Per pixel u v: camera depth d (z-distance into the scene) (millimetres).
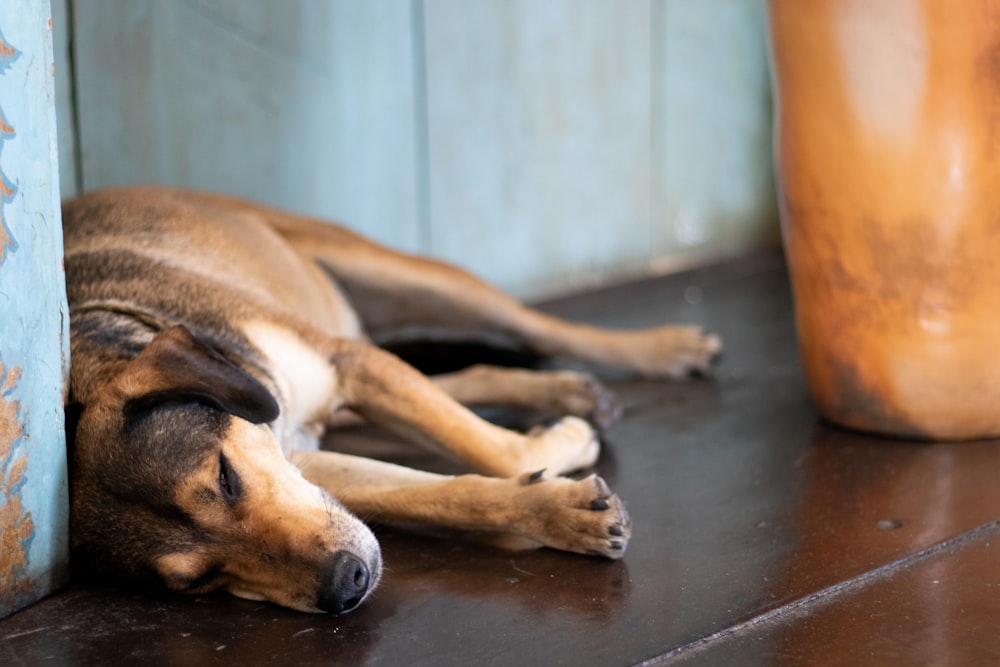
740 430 2088
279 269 2113
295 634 1715
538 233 2666
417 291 2229
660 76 2750
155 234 2031
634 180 2750
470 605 1745
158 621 1742
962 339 1958
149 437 1733
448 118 2549
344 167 2477
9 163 1711
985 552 1798
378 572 1751
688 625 1700
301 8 2406
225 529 1729
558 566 1800
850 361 2014
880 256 1966
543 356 2303
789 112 2002
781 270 2818
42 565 1774
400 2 2480
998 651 1655
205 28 2342
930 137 1920
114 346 1840
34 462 1753
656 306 2635
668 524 1872
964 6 1885
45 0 1735
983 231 1937
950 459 1975
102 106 2287
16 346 1728
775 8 1982
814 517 1871
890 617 1706
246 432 1760
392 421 1938
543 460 1911
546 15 2611
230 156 2387
